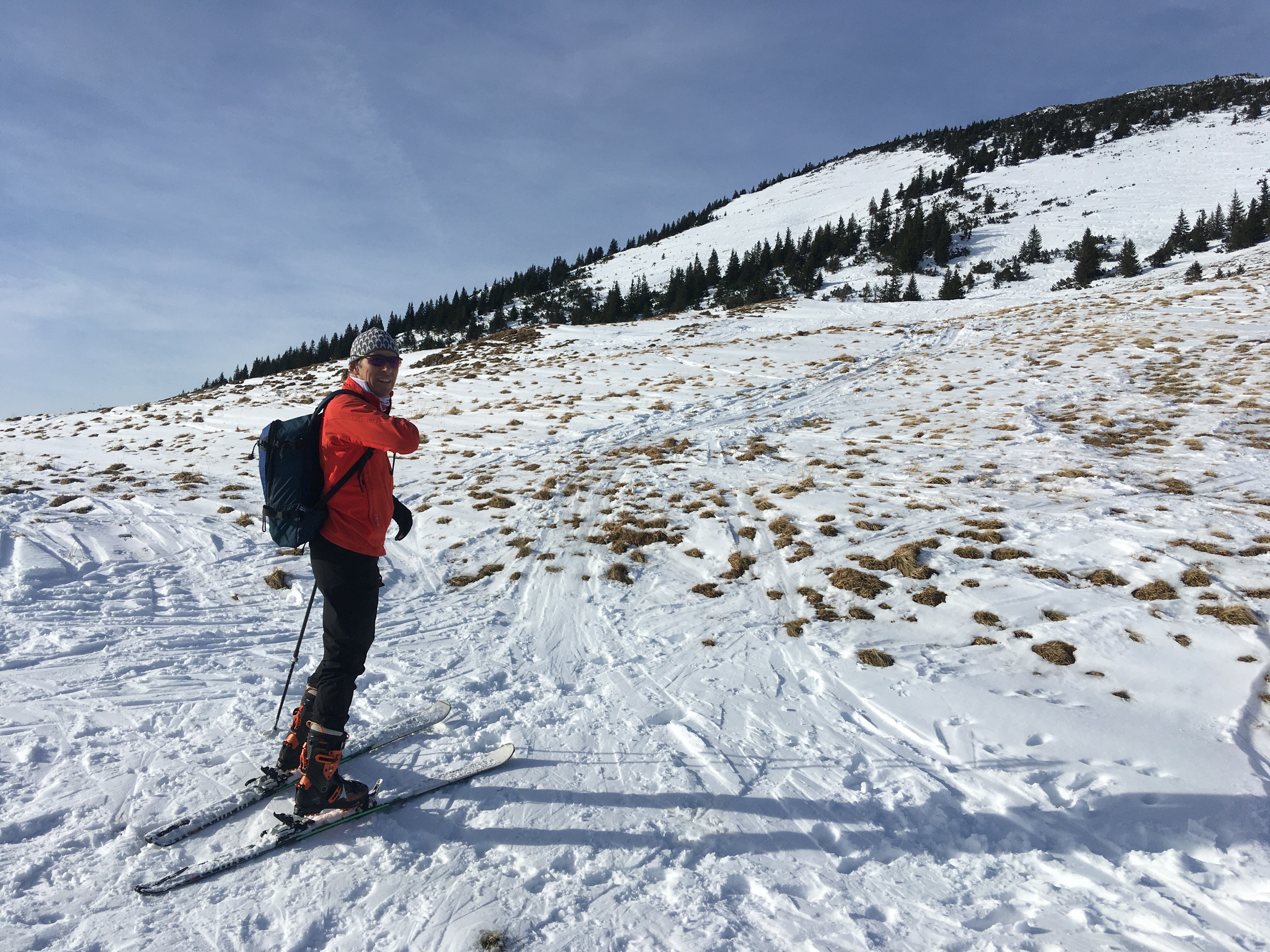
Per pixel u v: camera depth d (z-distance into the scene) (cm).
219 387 2898
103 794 254
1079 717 330
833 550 575
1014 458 771
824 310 2795
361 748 296
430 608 514
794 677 394
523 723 331
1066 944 198
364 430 233
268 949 188
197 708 328
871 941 198
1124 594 445
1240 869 229
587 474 908
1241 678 347
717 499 738
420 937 194
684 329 2617
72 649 389
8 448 1362
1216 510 552
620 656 427
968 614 448
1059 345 1486
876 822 260
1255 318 1422
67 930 189
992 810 269
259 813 250
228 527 670
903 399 1211
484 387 1828
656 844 242
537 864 228
